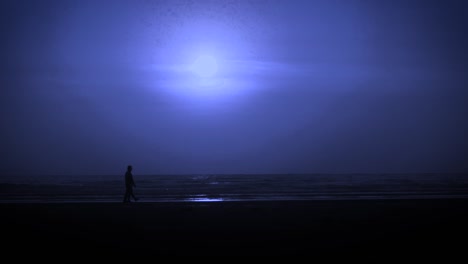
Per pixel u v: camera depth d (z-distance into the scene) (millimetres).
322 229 10836
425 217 13008
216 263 7289
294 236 9844
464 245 8562
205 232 10539
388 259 7355
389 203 18000
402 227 10938
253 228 11141
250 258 7625
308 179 91875
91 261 7375
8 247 8508
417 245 8562
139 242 9203
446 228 10680
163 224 11984
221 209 15922
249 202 18984
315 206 16938
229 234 10227
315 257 7613
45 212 14969
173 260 7508
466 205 16969
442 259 7328
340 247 8461
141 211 15320
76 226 11547
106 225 11773
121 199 24797
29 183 68125
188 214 14297
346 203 18188
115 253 8055
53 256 7727
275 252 8094
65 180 90375
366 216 13422
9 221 12375
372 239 9305
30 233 10250
